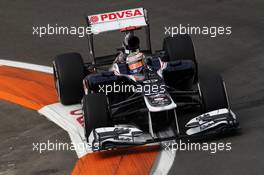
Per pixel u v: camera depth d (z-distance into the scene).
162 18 57.31
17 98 42.19
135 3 62.41
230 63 45.44
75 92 39.41
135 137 32.12
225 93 32.91
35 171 31.77
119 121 34.97
